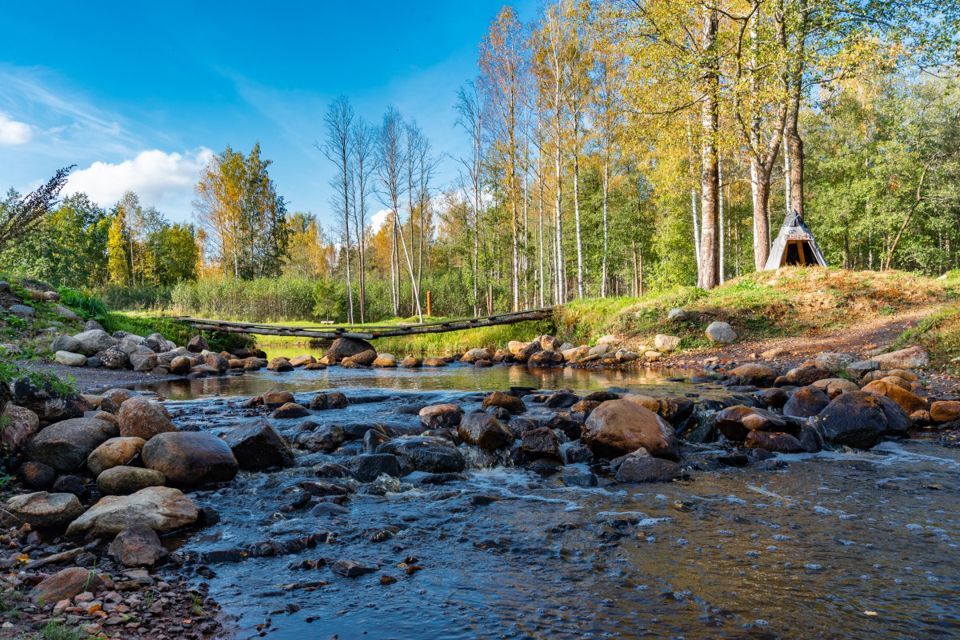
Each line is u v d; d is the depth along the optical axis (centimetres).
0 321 1546
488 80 2992
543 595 347
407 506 517
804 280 1850
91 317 1839
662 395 976
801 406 818
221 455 575
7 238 478
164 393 1191
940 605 328
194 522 461
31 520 447
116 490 514
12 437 553
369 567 383
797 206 2042
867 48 1633
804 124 3703
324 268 7462
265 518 482
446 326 2216
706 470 633
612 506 513
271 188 5562
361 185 3794
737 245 4319
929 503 511
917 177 3428
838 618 314
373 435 686
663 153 2333
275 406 953
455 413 797
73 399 644
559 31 2658
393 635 303
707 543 424
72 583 337
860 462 657
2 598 316
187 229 6731
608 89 2647
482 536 444
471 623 315
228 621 318
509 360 1955
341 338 2148
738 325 1692
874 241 3716
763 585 355
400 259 6288
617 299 2183
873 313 1591
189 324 2205
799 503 516
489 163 3422
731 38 1870
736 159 2256
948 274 1894
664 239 3678
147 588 353
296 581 368
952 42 1691
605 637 298
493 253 3766
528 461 662
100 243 6738
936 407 813
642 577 369
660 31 1828
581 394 1036
